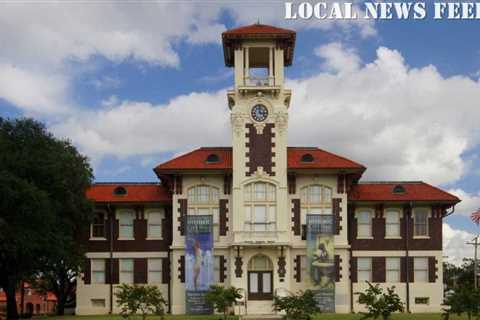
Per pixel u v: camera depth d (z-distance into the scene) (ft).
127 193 262.26
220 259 248.93
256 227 244.63
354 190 260.42
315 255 243.19
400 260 255.91
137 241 258.98
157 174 250.37
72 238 240.32
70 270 255.91
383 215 257.96
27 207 211.41
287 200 248.11
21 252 214.28
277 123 248.11
